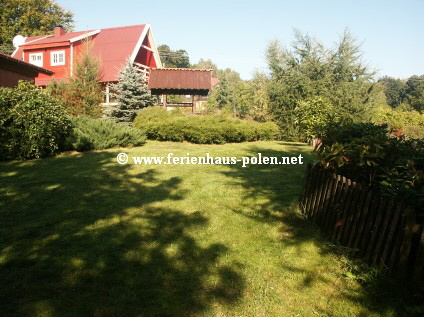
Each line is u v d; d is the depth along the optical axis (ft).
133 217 17.53
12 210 18.08
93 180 24.79
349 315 10.09
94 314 9.75
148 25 86.07
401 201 11.25
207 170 29.76
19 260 12.62
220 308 10.29
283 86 66.33
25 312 9.68
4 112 30.63
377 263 12.01
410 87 198.08
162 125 50.03
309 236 15.57
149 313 9.91
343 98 59.41
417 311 9.84
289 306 10.51
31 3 131.23
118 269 12.25
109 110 62.49
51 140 33.71
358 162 14.14
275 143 53.31
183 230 16.05
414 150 14.01
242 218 17.88
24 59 84.33
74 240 14.55
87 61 64.18
